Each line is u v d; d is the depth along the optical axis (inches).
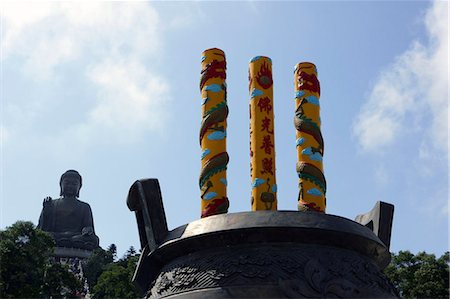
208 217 644.1
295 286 580.4
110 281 2014.0
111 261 3324.3
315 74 771.4
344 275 608.4
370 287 618.8
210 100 737.0
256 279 588.1
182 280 617.9
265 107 736.3
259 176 705.6
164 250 652.1
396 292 669.9
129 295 1957.4
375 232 721.6
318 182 713.0
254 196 702.5
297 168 724.7
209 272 606.2
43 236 1765.5
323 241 626.5
